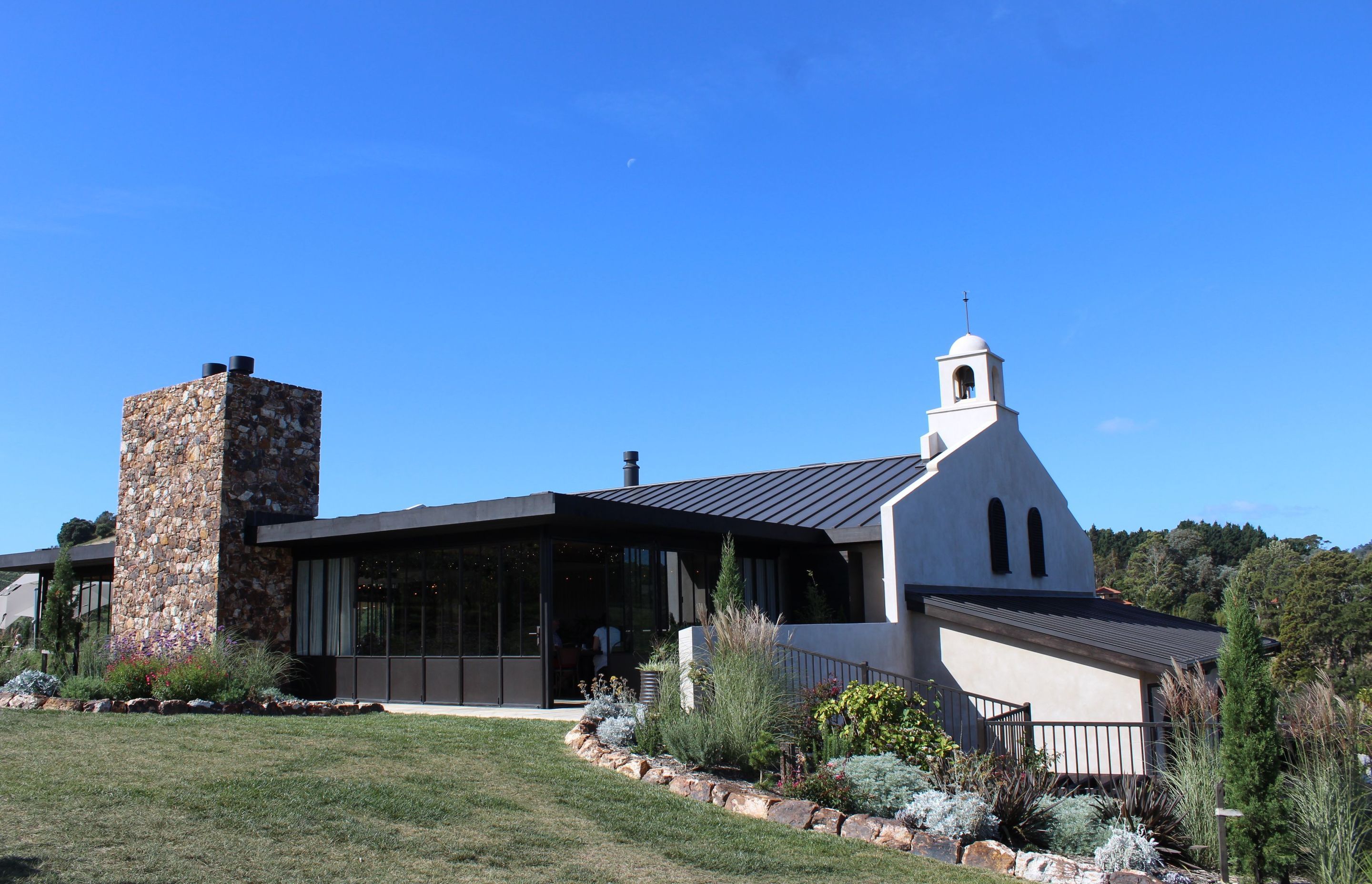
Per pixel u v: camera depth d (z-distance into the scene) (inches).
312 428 797.2
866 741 466.0
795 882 311.1
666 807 375.9
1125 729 612.1
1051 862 348.5
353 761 396.2
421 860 288.8
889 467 901.2
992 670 669.9
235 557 727.1
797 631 580.1
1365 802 409.4
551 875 289.0
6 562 939.3
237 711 537.6
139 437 813.2
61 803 313.4
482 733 473.7
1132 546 4781.0
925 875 335.6
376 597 701.9
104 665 660.7
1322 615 2341.3
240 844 286.7
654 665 536.1
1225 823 390.0
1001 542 855.7
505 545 632.4
